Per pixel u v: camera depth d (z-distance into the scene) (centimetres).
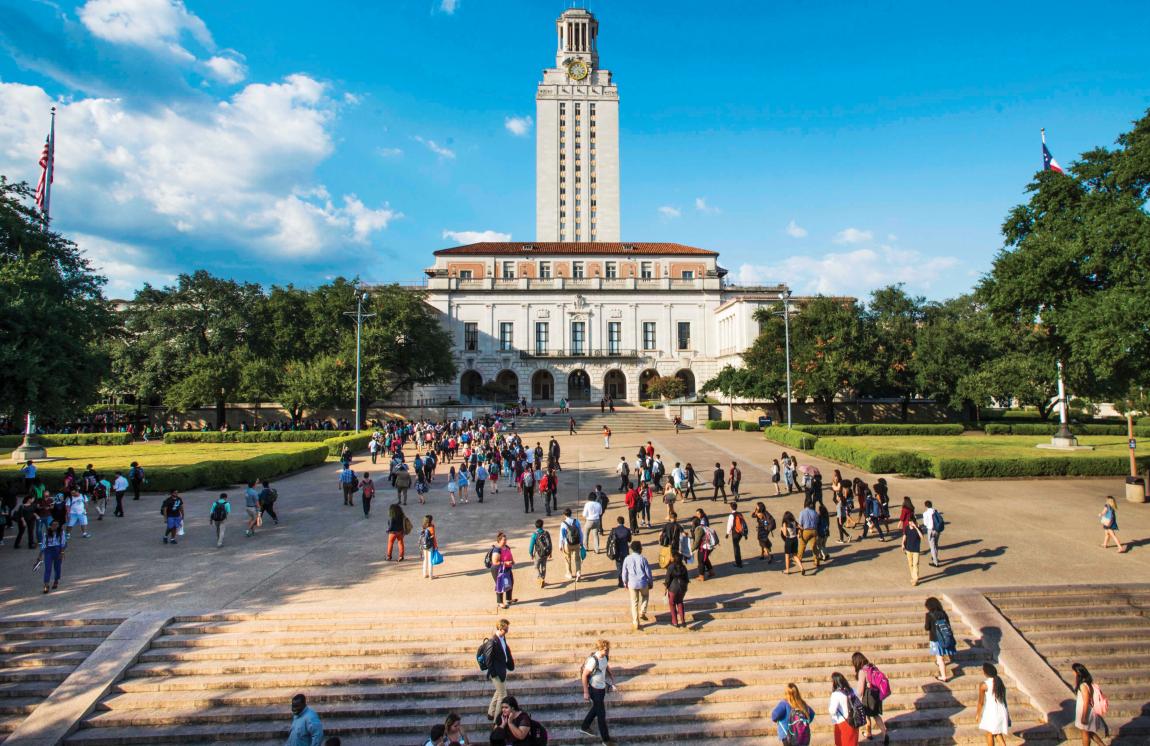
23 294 2594
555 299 8306
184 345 5972
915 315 6938
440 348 6806
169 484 2819
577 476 3158
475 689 1227
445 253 8531
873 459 3103
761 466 3472
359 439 4525
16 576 1677
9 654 1300
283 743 1119
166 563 1798
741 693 1231
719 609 1483
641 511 2228
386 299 6456
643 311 8331
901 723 1180
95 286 3475
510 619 1427
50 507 1848
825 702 1230
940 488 2792
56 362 2591
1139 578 1650
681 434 5366
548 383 8581
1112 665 1334
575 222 11600
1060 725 1161
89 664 1259
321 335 6269
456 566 1777
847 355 5638
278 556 1869
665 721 1171
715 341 8281
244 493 2838
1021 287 2816
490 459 3072
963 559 1816
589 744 1127
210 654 1310
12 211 3100
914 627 1416
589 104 11731
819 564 1772
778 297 7106
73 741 1114
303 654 1314
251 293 6562
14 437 4947
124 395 6091
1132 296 2162
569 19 12062
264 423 6209
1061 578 1655
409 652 1323
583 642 1348
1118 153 2759
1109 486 2822
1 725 1157
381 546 1977
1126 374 2530
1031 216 3297
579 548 1631
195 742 1125
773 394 5753
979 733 1164
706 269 8706
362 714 1179
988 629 1407
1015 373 5366
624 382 8444
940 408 6650
